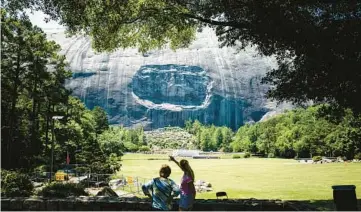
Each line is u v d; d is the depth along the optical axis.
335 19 17.88
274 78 21.42
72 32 25.48
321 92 18.80
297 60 20.14
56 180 35.28
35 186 28.88
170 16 24.94
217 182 49.09
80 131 63.56
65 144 57.09
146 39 29.83
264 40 19.36
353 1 17.42
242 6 19.91
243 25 20.84
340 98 18.53
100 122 111.75
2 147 44.75
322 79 18.27
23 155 47.09
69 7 22.56
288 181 48.41
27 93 49.84
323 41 17.20
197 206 13.94
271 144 152.75
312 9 18.75
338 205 13.44
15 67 45.72
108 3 22.80
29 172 41.41
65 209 14.11
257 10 17.95
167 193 9.62
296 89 19.70
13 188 21.30
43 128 55.69
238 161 115.31
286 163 96.56
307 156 128.12
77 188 21.97
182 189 10.75
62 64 51.53
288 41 18.16
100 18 23.70
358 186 37.31
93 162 53.75
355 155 100.44
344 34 17.22
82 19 23.48
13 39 43.41
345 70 17.03
